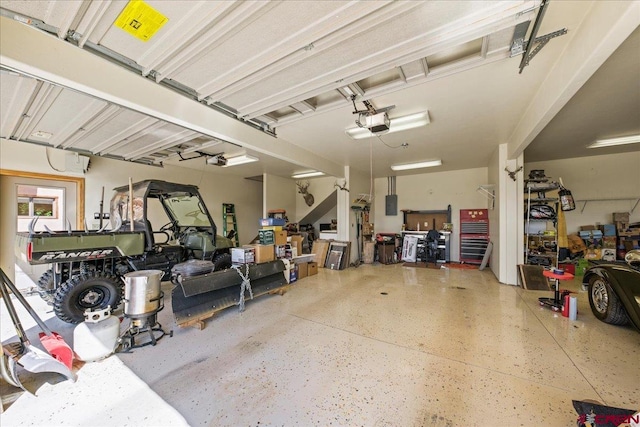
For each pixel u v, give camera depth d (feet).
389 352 7.66
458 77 8.44
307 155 17.02
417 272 19.66
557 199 16.15
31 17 5.17
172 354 7.63
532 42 6.30
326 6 5.01
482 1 4.99
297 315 10.66
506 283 15.79
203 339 8.57
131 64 6.86
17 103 8.86
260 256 12.90
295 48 6.21
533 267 15.11
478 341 8.30
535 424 4.94
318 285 15.65
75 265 10.47
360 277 17.93
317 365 7.00
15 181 14.03
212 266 10.95
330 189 26.91
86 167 16.07
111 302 10.23
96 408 5.47
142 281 8.07
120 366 7.02
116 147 14.39
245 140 11.85
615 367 6.79
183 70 7.09
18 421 5.12
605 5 5.31
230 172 25.11
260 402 5.62
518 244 15.49
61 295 9.20
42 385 6.20
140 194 12.58
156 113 8.41
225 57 6.55
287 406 5.48
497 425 4.93
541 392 5.84
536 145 16.42
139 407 5.49
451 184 24.21
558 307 10.82
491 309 11.27
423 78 8.17
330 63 6.89
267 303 12.22
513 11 5.22
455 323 9.77
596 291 10.19
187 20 5.31
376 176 27.17
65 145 14.02
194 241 14.56
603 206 18.78
